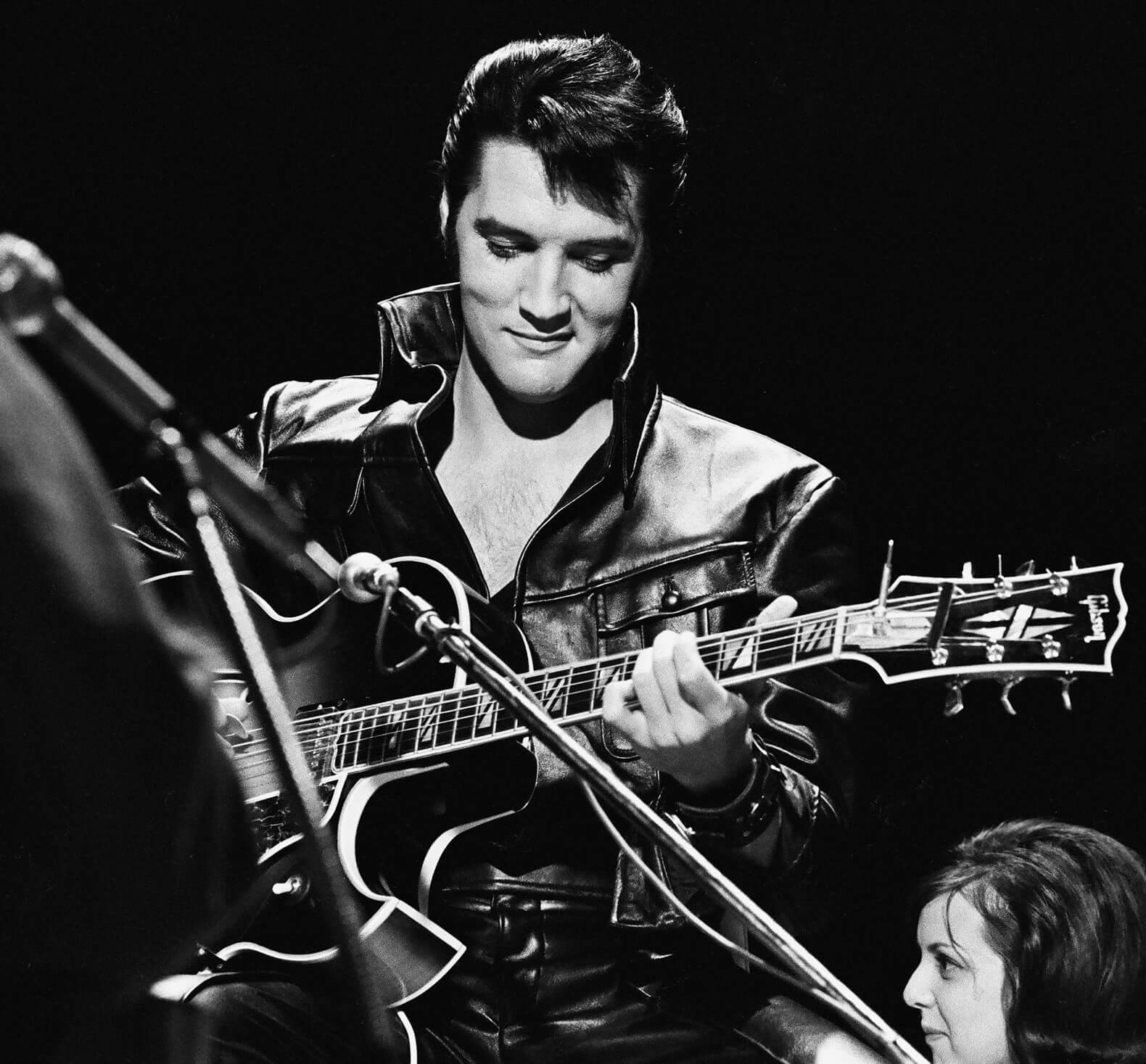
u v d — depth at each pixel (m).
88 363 2.62
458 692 4.72
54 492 2.14
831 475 5.39
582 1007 4.77
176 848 2.27
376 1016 2.74
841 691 5.05
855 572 5.30
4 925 2.26
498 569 5.27
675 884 4.71
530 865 4.88
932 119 7.43
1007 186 7.41
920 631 4.23
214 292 7.61
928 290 7.50
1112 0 7.16
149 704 2.21
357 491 5.43
